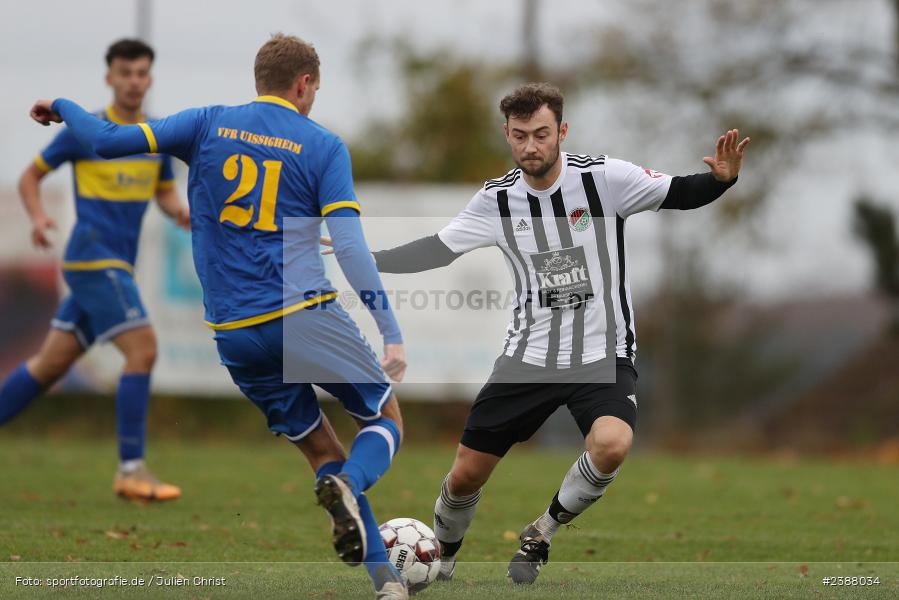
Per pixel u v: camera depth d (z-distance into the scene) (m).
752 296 62.84
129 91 27.25
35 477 33.31
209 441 53.81
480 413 18.19
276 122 15.72
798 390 64.31
